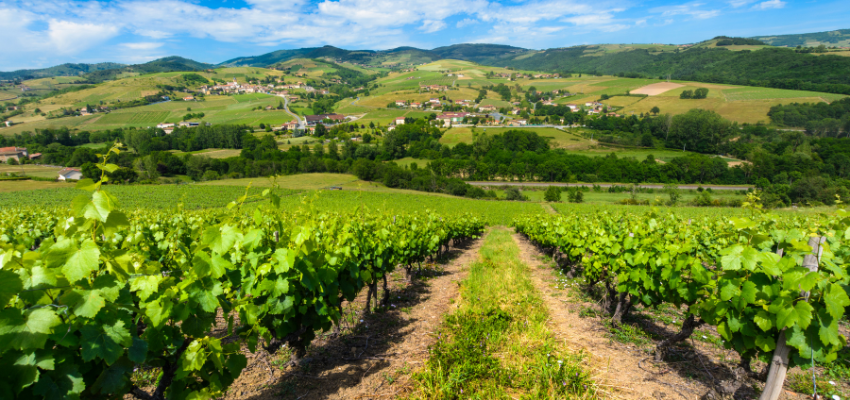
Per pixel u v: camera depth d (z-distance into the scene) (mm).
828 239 5211
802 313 2625
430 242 9906
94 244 1908
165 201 41344
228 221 3301
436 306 6688
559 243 10281
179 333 2604
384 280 6594
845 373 3916
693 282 4039
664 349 4215
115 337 1943
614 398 3510
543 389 3604
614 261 5535
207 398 2484
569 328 5461
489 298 6812
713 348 4684
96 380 1990
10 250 1891
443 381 3719
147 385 3537
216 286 2768
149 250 5680
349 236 5309
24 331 1663
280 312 3375
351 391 3611
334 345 4727
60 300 1807
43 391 1774
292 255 3252
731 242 6660
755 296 2965
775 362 3006
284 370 4000
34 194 44500
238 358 2865
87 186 1948
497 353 4492
